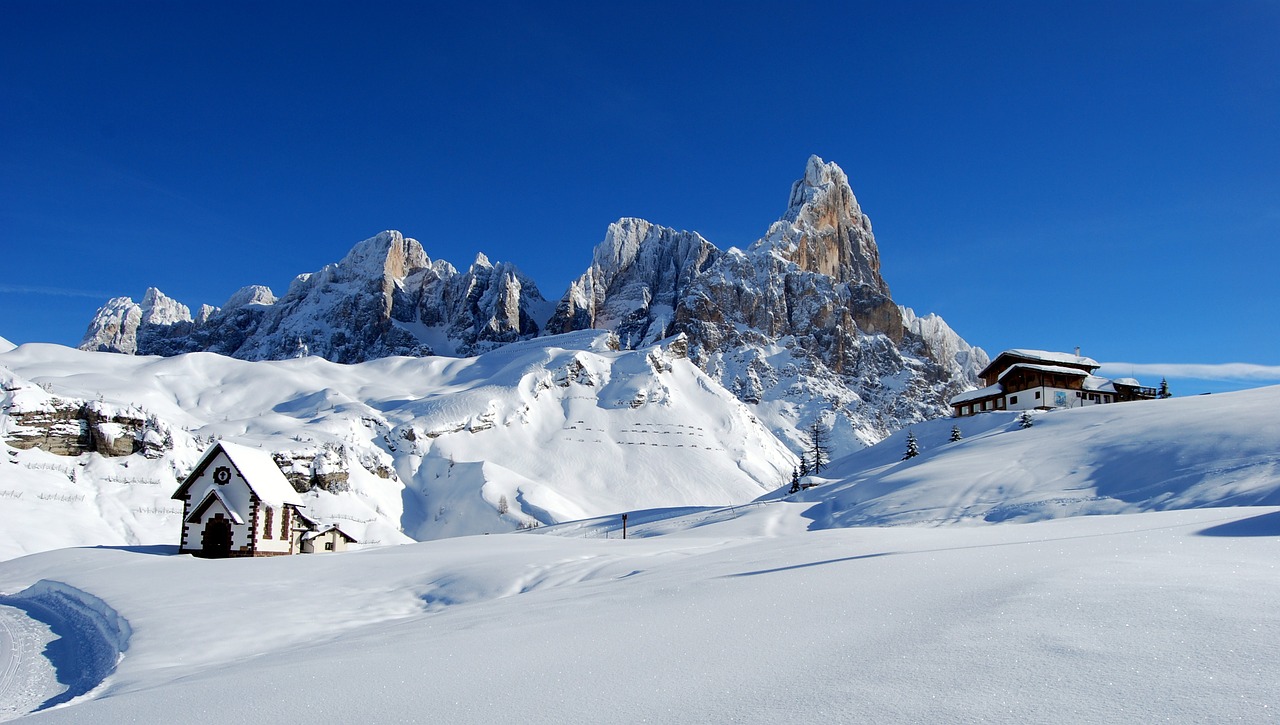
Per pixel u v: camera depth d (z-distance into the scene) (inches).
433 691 333.1
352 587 1129.4
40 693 651.5
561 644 414.6
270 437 6894.7
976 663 280.7
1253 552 492.4
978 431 3777.1
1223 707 210.4
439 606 984.3
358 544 2874.0
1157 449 1899.6
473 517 6604.3
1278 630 278.4
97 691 563.5
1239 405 2262.6
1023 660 277.1
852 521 2066.9
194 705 354.0
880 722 229.1
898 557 637.9
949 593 429.7
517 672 353.1
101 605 1043.9
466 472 7490.2
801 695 267.7
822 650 332.2
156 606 994.1
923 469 2459.4
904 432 4347.9
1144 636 289.1
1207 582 377.1
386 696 333.4
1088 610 339.9
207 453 2409.0
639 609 525.3
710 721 250.5
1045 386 4397.1
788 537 1392.7
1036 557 546.3
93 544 2955.2
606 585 772.0
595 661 360.5
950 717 226.7
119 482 3577.8
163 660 701.3
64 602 1144.2
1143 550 539.2
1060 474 1969.7
